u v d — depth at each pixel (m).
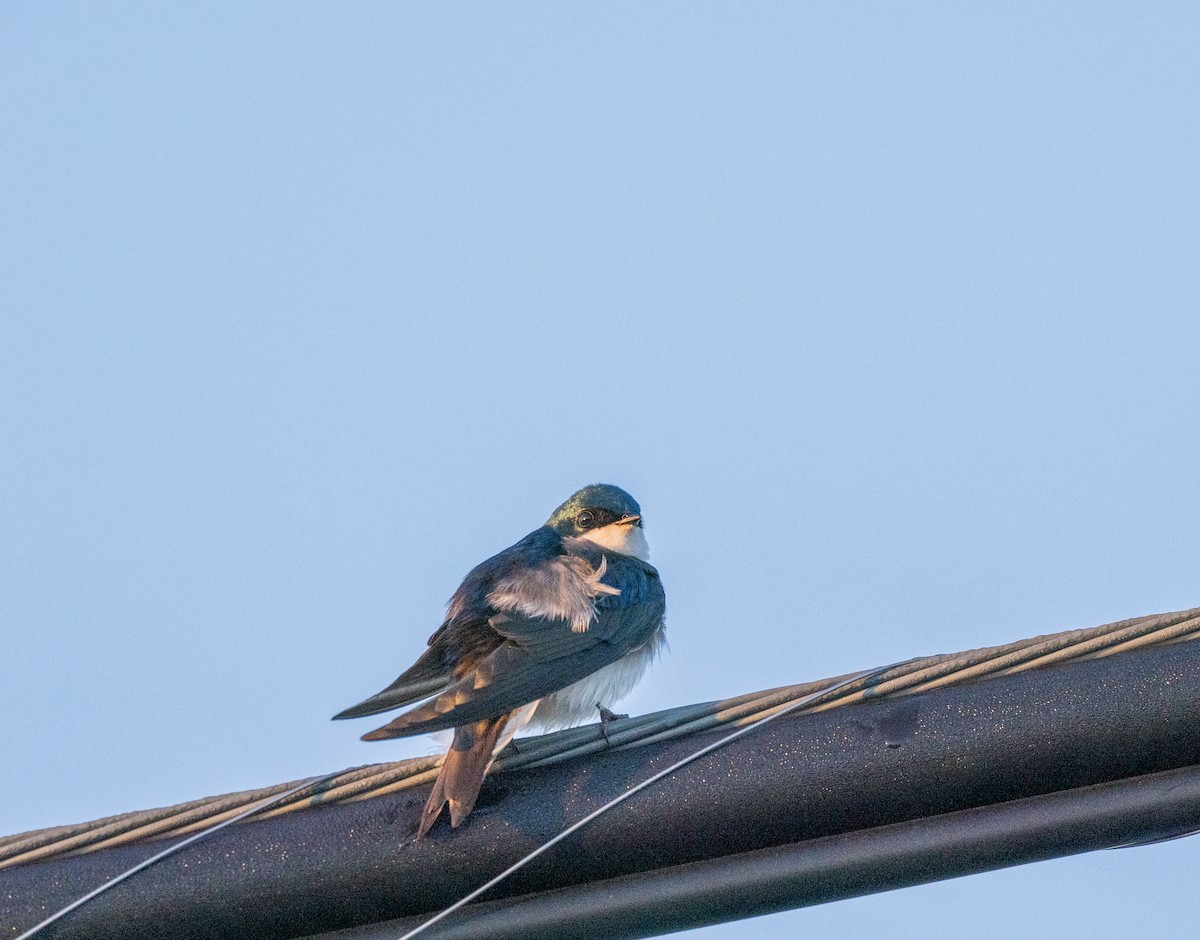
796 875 8.19
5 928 8.04
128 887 8.12
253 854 8.18
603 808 8.19
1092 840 8.12
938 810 8.16
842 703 8.34
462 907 8.32
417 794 8.44
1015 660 8.27
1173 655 8.16
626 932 8.34
